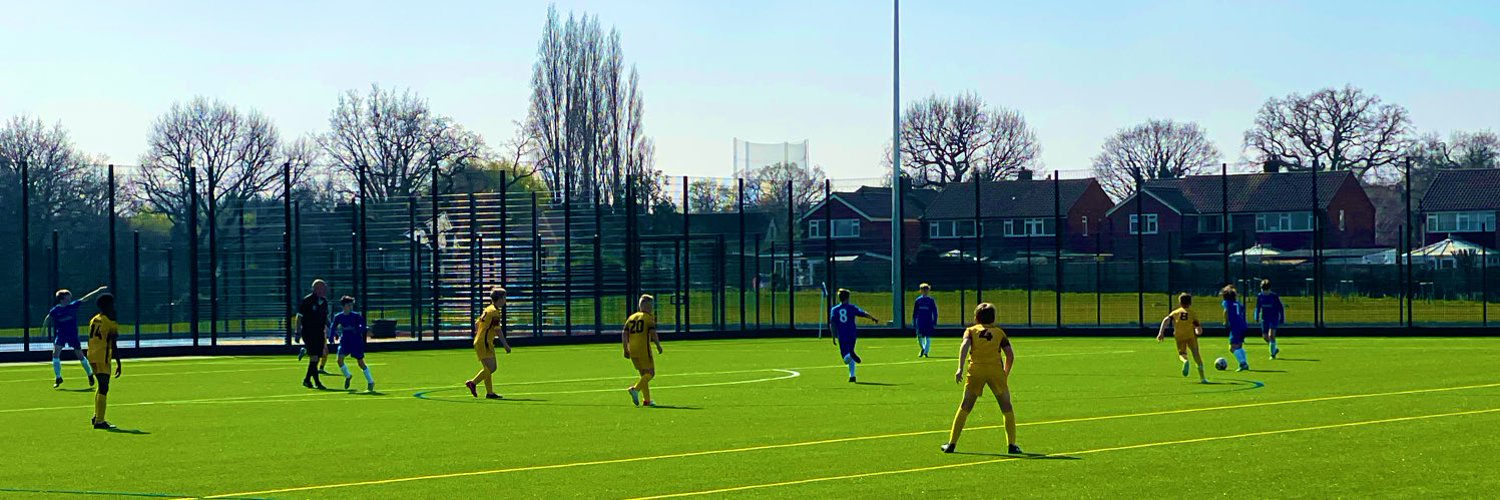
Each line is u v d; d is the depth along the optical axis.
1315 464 14.38
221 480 14.02
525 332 45.78
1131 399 21.95
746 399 22.70
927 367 30.50
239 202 51.28
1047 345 39.53
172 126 74.25
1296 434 16.92
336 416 20.48
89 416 20.88
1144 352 35.66
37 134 68.62
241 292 46.53
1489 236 79.81
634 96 65.94
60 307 27.00
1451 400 21.03
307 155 76.94
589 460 15.27
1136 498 12.46
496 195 46.06
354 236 42.56
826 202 46.53
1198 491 12.78
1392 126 99.25
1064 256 57.00
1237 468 14.14
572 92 64.94
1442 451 15.27
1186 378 26.30
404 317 48.88
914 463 14.74
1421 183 104.44
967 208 71.38
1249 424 18.08
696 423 18.98
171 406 22.48
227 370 32.16
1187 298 25.88
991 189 71.88
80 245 47.66
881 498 12.61
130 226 48.91
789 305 46.66
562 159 65.31
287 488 13.49
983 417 19.41
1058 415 19.53
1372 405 20.41
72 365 34.69
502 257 41.44
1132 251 78.12
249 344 39.78
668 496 12.83
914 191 72.25
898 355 35.44
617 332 44.38
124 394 25.09
